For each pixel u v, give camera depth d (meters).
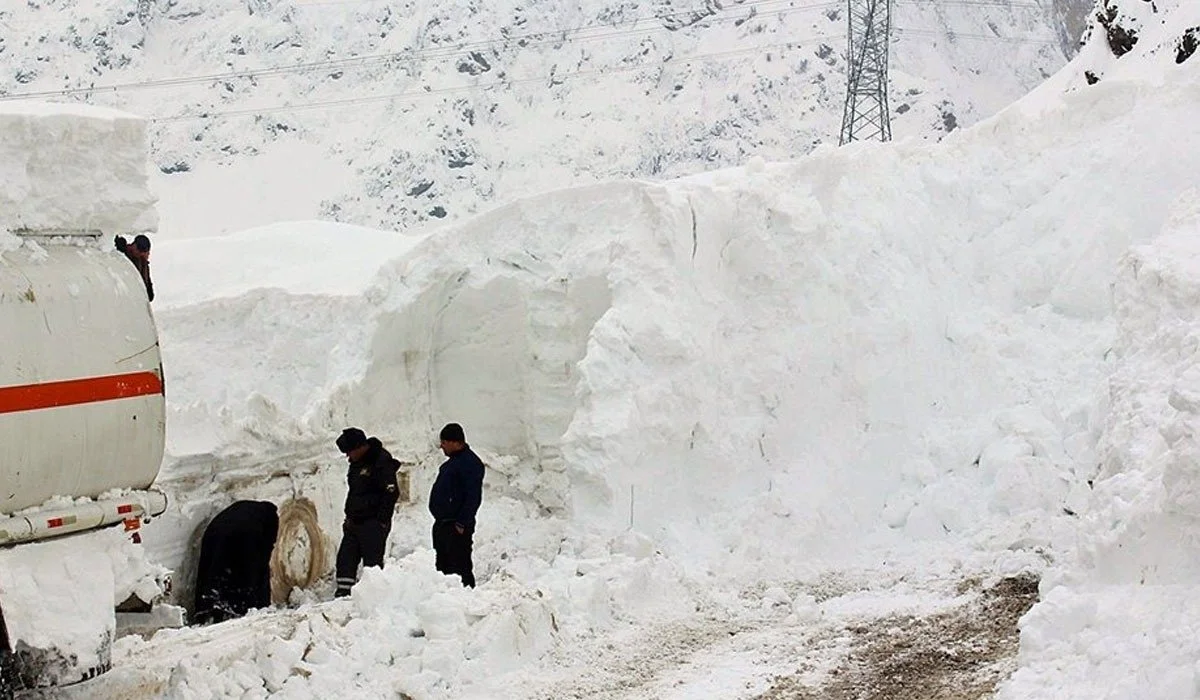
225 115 107.31
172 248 18.73
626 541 9.80
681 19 108.56
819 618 8.59
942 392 11.41
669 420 10.56
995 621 8.19
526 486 11.75
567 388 11.61
